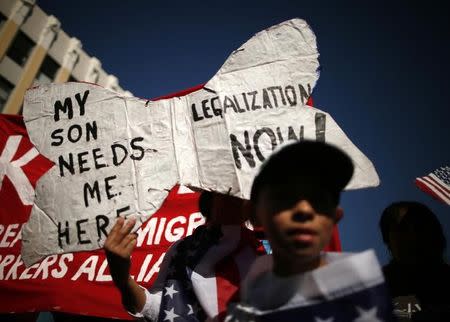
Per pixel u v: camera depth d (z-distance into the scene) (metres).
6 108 12.16
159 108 1.37
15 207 2.64
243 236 1.21
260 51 1.32
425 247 1.39
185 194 2.27
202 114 1.31
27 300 2.17
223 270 1.13
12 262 2.36
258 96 1.27
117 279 1.05
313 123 1.20
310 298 0.60
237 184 1.19
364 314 0.57
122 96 1.42
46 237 1.30
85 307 2.03
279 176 0.61
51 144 1.42
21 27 12.73
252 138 1.23
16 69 12.58
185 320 1.10
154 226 2.22
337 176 0.64
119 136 1.37
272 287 0.63
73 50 14.62
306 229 0.59
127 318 1.95
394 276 1.42
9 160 2.80
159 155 1.31
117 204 1.27
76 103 1.45
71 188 1.34
